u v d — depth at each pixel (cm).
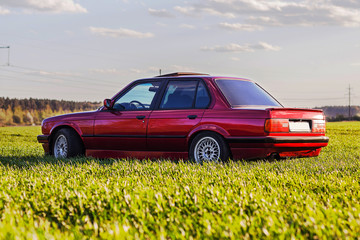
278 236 286
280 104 810
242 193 433
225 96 746
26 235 276
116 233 276
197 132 749
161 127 781
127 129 821
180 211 375
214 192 430
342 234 291
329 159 830
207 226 304
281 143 702
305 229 310
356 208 383
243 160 735
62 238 280
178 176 564
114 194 430
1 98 12825
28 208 399
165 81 811
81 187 477
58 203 407
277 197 429
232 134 714
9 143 2020
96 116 871
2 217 358
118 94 862
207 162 726
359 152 1092
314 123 766
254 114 704
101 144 862
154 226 328
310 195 450
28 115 13100
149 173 609
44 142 960
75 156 904
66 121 916
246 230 307
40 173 623
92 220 373
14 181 541
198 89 771
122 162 727
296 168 666
